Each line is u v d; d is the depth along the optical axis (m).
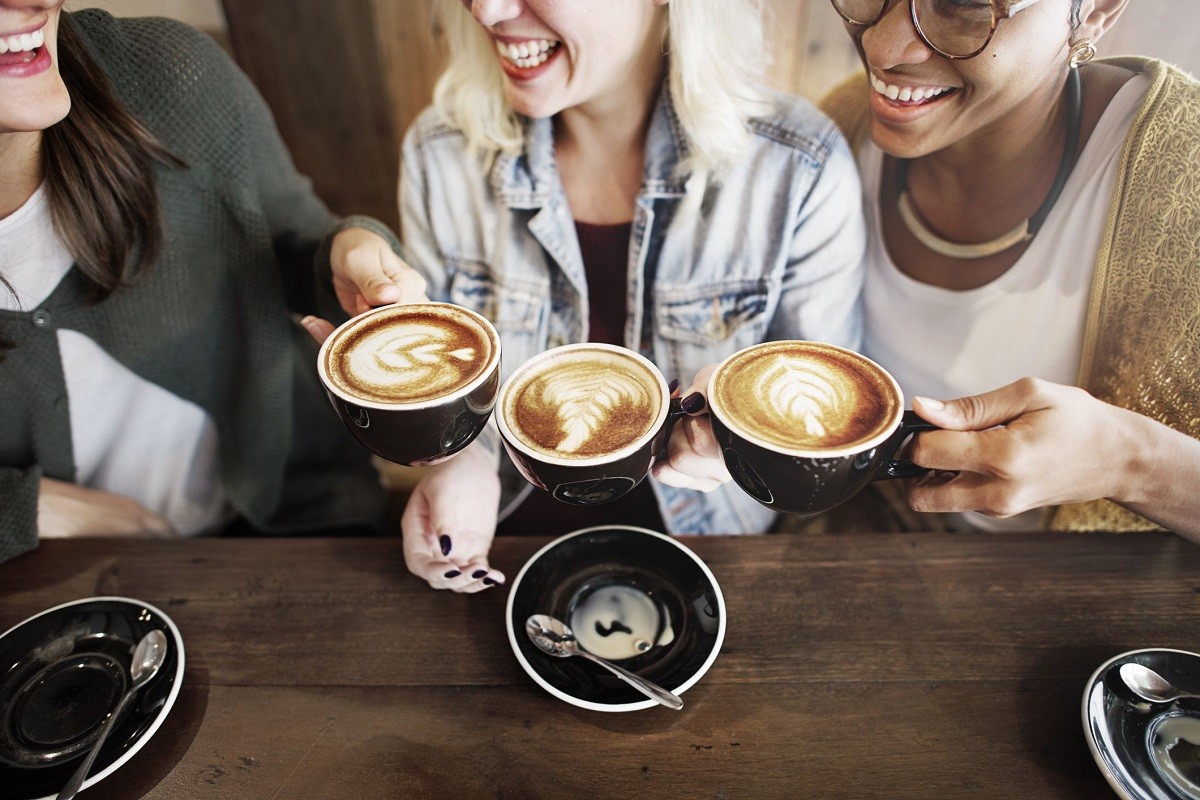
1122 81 0.98
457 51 1.25
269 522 1.51
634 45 1.08
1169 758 0.70
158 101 1.15
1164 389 0.99
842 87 1.32
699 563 0.90
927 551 0.94
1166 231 0.93
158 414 1.35
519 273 1.38
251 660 0.85
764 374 0.75
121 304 1.17
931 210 1.17
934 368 1.25
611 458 0.69
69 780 0.73
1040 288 1.09
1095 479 0.78
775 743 0.76
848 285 1.28
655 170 1.24
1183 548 0.92
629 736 0.77
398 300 0.94
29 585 0.95
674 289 1.34
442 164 1.37
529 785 0.73
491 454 1.31
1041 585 0.89
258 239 1.29
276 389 1.39
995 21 0.84
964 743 0.75
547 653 0.83
